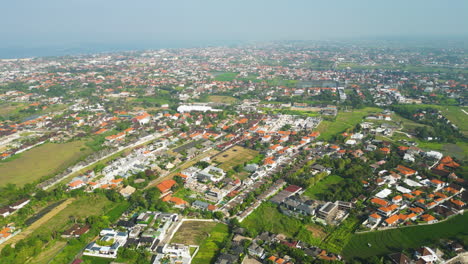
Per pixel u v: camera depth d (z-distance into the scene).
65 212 171.88
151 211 168.88
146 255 135.62
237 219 162.12
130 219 163.50
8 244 141.25
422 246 138.38
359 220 161.38
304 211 164.62
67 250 140.62
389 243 144.00
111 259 135.38
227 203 179.50
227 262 129.25
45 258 135.62
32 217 167.50
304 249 137.62
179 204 176.38
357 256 135.88
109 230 150.38
